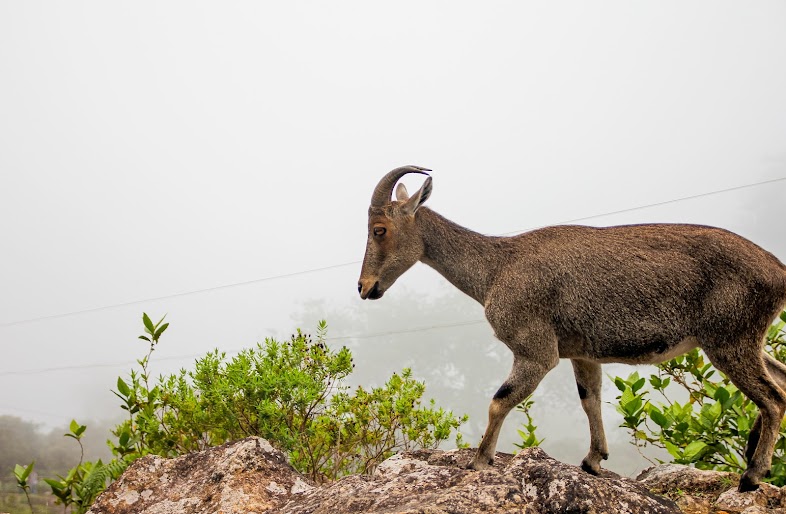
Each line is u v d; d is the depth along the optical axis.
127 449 4.06
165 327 4.13
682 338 3.14
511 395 3.20
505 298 3.28
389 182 3.56
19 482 4.15
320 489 3.07
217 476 3.23
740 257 3.09
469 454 3.32
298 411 3.91
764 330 3.08
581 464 3.33
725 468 3.66
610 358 3.21
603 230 3.30
